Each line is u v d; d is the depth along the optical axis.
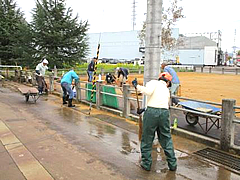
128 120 7.64
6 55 26.67
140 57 55.78
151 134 4.27
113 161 4.60
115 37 58.75
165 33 26.75
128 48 57.31
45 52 25.48
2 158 4.62
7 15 26.52
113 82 16.59
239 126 6.82
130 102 8.69
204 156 4.93
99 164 4.45
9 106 9.42
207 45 56.19
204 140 5.59
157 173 4.17
